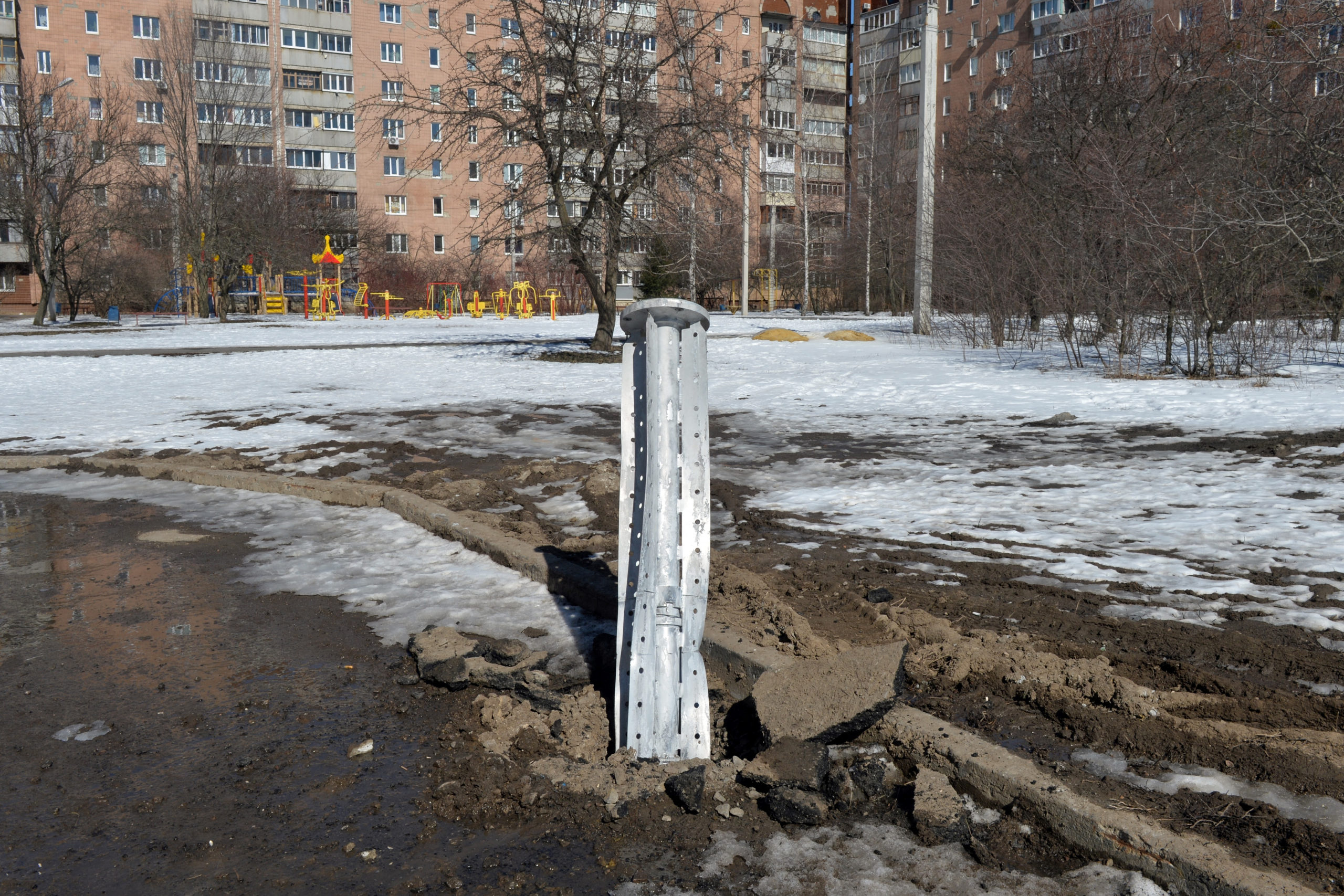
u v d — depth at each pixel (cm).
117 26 5878
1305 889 238
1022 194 2445
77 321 4547
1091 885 260
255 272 5778
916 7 7025
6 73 5494
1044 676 381
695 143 1995
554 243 2191
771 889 263
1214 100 2094
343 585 553
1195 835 272
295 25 6334
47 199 4072
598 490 777
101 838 297
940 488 777
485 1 6531
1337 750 313
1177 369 1627
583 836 293
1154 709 349
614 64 2034
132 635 477
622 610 354
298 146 6419
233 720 380
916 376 1708
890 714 348
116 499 801
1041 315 2338
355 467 912
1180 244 1531
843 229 6188
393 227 6750
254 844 293
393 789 325
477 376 1872
